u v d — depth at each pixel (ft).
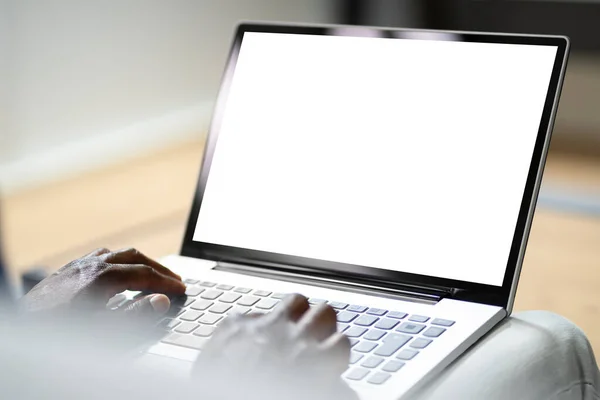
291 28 3.65
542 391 2.50
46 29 10.78
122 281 2.85
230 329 2.09
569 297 6.49
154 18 12.28
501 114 3.19
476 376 2.48
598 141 12.23
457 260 3.09
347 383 2.35
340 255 3.30
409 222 3.22
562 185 10.03
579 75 12.41
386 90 3.41
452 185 3.19
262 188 3.51
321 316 2.18
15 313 2.25
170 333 2.82
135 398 1.63
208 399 1.70
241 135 3.61
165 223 8.86
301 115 3.52
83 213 9.37
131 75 12.03
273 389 1.86
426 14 13.44
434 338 2.67
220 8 13.42
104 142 11.68
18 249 8.29
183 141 12.55
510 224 3.05
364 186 3.34
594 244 7.90
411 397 2.36
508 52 3.25
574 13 12.22
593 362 2.75
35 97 10.82
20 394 1.60
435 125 3.29
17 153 10.65
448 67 3.34
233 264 3.47
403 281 3.15
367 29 3.52
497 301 2.97
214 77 13.56
